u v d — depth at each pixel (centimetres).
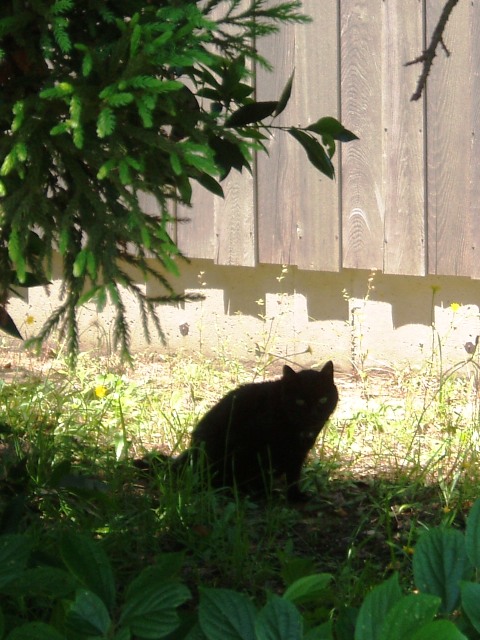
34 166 279
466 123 688
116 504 452
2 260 319
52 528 410
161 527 454
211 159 276
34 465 498
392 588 179
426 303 734
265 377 747
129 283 296
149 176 298
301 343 783
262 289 791
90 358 797
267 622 175
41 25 278
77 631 181
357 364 757
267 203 769
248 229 777
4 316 353
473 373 710
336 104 731
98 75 278
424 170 706
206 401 698
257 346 766
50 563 252
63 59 293
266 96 752
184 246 803
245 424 555
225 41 323
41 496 428
